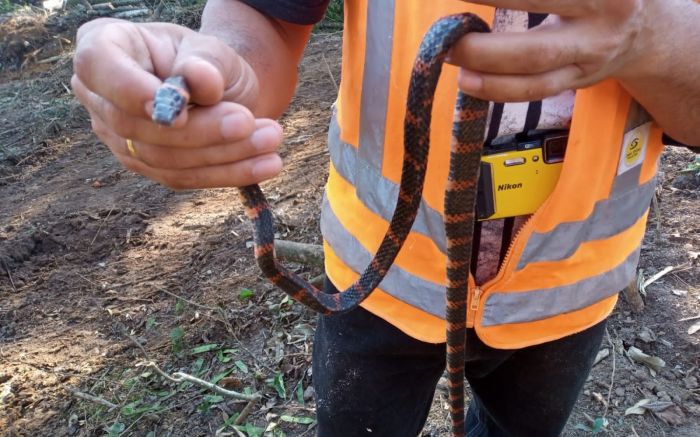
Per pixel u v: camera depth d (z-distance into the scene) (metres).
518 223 0.67
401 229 0.60
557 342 0.76
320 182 2.03
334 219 0.78
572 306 0.71
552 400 0.82
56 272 1.79
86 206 2.10
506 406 0.85
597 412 1.23
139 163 0.46
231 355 1.45
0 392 1.39
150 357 1.46
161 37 0.46
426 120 0.52
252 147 0.42
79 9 4.12
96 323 1.58
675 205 1.74
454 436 0.77
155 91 0.39
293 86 0.69
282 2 0.62
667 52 0.45
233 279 1.67
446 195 0.54
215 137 0.41
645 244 1.61
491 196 0.64
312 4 0.63
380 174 0.68
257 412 1.31
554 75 0.40
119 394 1.37
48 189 2.27
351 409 0.82
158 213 2.02
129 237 1.90
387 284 0.72
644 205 0.73
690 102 0.54
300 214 1.88
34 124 2.85
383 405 0.82
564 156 0.63
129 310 1.61
